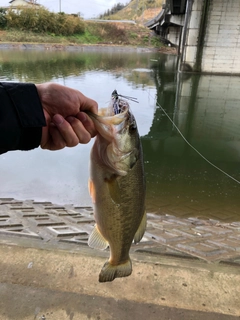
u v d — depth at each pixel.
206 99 4.20
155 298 0.54
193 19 5.20
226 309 0.53
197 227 1.15
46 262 0.62
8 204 1.27
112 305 0.52
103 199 0.41
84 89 4.27
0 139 0.34
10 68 6.02
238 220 1.41
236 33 5.18
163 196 1.67
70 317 0.50
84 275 0.59
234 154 2.43
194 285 0.58
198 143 2.65
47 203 1.43
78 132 0.39
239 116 3.53
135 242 0.47
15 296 0.53
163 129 2.97
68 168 1.93
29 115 0.35
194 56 5.39
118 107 0.42
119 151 0.40
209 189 1.79
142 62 8.35
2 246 0.66
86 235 0.80
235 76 5.44
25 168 1.90
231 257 0.71
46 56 8.62
